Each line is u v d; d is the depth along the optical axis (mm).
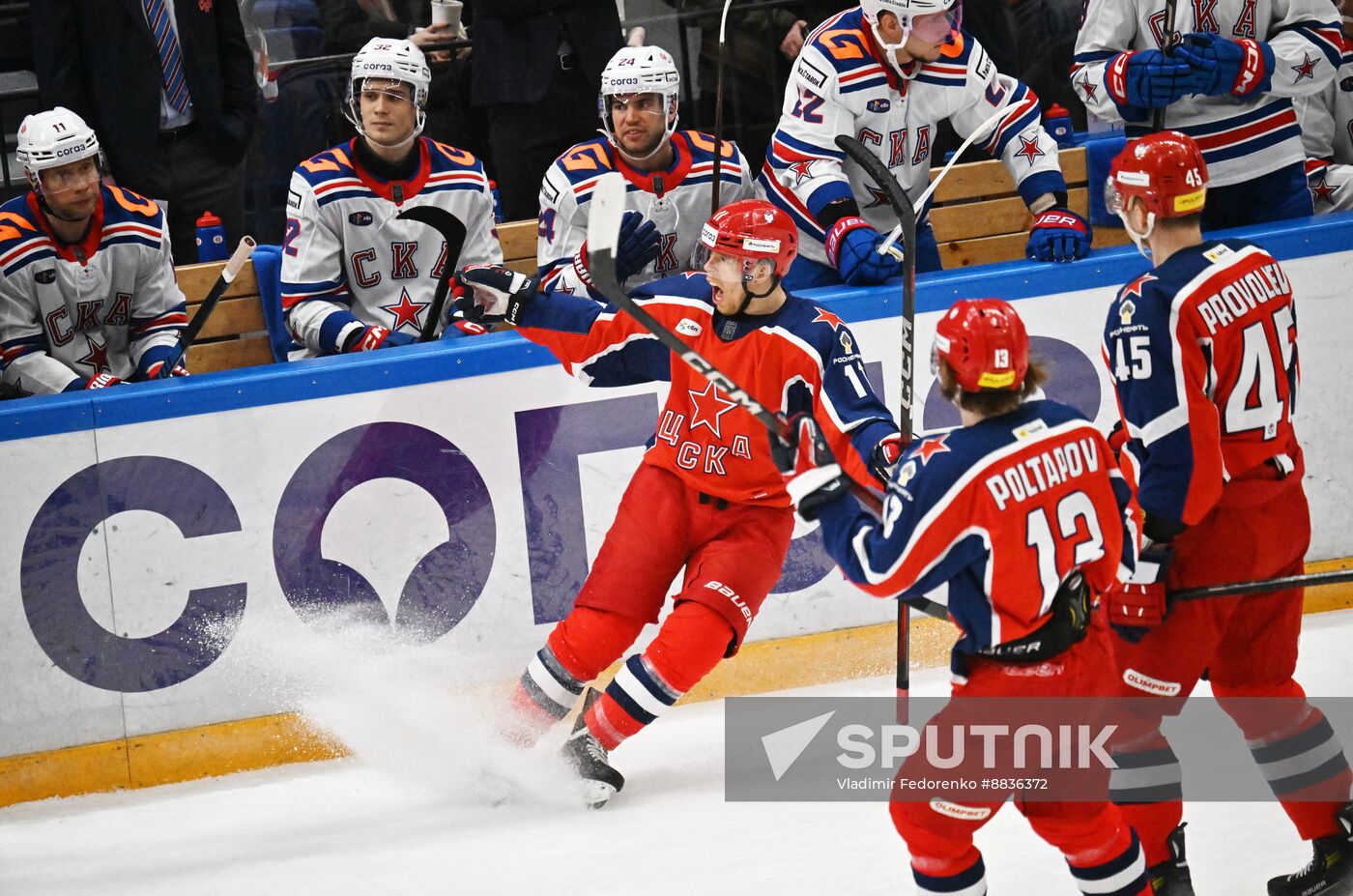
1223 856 11859
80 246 17641
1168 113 18078
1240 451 11172
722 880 11773
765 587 13797
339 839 13570
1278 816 12602
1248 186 18234
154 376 17141
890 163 17469
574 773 13836
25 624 15461
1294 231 17031
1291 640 11430
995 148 17797
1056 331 16859
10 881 13305
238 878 12797
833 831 12703
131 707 15789
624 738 13812
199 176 20750
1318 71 17531
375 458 15914
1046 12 23406
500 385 16031
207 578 15766
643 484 14055
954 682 10062
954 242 20828
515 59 19844
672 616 13680
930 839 9891
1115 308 11164
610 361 13609
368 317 18391
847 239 16562
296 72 22344
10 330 17531
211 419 15539
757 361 12977
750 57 22500
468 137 22141
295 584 15945
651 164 18156
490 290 13648
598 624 13930
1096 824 9805
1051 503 9406
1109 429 17156
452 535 16188
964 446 9414
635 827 13156
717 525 13805
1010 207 20812
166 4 19953
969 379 9469
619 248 15906
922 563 9391
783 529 13922
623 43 20328
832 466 9961
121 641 15680
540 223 18281
